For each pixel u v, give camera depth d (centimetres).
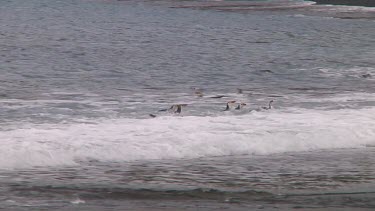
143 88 7475
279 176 4250
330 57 10575
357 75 8775
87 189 3853
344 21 16962
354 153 4944
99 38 12575
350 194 3844
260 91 7475
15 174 4141
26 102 6425
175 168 4406
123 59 9875
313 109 6269
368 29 15150
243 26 15225
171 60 9856
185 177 4191
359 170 4441
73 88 7369
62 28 14038
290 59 10256
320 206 3566
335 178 4222
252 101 6769
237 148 4903
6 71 8469
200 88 7588
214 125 5425
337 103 6625
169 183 4038
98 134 5050
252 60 10056
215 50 11106
